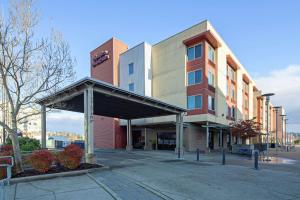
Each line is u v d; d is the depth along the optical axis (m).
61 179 11.11
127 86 37.75
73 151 13.11
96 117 43.31
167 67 34.09
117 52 40.72
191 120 30.31
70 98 17.55
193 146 31.19
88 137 15.17
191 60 31.47
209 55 31.61
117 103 20.56
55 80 16.16
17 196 8.19
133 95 19.09
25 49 13.04
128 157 21.98
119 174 12.36
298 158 23.59
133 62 37.16
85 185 9.81
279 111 84.38
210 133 36.41
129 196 8.12
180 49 32.53
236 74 44.00
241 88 46.41
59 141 40.75
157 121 34.00
